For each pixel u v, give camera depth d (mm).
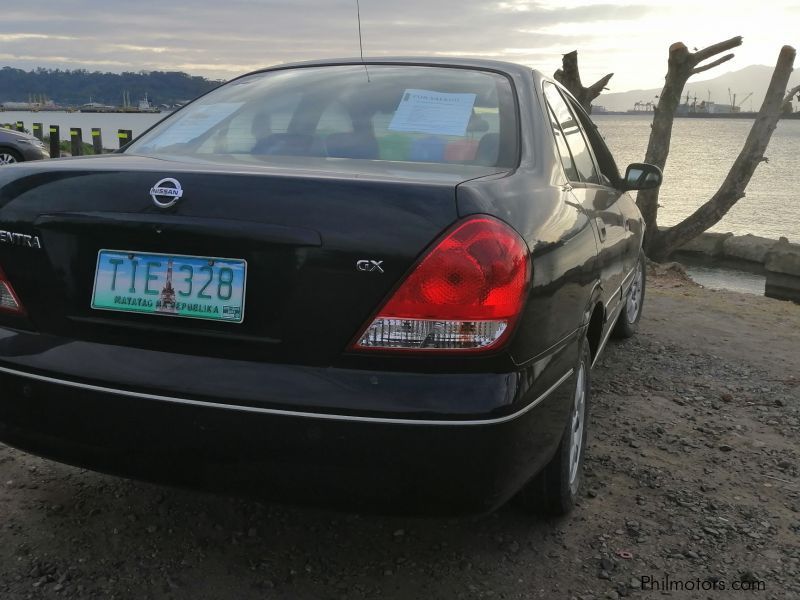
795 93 12148
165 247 1967
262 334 1902
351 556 2465
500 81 2852
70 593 2199
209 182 1955
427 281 1813
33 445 2131
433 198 1860
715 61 11836
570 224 2408
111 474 2092
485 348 1834
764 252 18969
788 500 3045
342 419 1810
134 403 1938
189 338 1956
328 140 2559
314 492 1897
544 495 2613
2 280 2162
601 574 2428
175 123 2918
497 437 1837
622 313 5359
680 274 10516
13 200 2143
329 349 1866
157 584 2266
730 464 3395
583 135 3678
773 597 2357
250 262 1901
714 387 4590
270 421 1844
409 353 1832
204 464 1933
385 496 1871
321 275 1855
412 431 1804
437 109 2658
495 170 2311
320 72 3031
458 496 1865
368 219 1849
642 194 12781
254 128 2703
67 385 2004
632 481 3146
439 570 2404
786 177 68188
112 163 2184
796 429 3904
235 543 2510
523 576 2396
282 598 2227
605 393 4363
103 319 2037
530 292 1930
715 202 12727
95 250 2039
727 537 2715
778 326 6703
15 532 2496
